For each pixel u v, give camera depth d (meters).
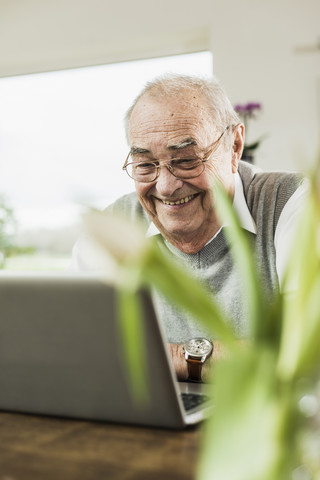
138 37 3.38
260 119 3.08
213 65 3.19
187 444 0.75
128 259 0.46
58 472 0.67
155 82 1.65
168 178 1.59
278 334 0.45
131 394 0.79
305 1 3.03
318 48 3.01
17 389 0.87
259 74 3.10
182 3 3.26
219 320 0.46
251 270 0.48
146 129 1.60
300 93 3.04
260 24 3.11
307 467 0.42
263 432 0.40
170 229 1.64
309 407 0.42
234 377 0.41
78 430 0.82
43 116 3.71
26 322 0.80
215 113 1.62
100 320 0.75
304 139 3.03
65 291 0.75
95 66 3.66
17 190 3.71
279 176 1.66
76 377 0.81
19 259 3.70
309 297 0.43
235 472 0.39
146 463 0.69
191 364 1.27
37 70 3.75
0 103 3.79
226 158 1.64
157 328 0.72
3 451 0.75
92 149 3.59
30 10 3.58
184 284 0.45
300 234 0.45
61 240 3.64
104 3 3.43
